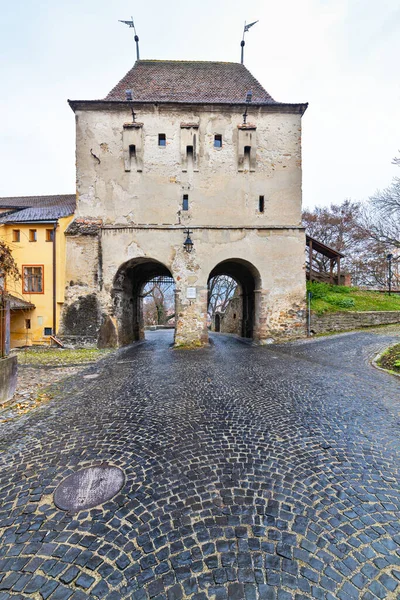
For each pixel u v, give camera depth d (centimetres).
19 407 523
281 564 191
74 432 410
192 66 1620
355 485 276
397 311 1393
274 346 1208
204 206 1344
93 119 1337
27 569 192
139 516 239
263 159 1361
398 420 428
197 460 326
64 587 178
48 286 1353
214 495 263
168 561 195
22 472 311
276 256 1342
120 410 493
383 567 187
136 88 1466
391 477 289
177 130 1346
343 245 2916
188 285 1317
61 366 902
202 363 891
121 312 1401
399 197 2102
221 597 168
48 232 1360
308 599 166
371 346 977
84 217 1331
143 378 718
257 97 1465
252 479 288
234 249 1333
